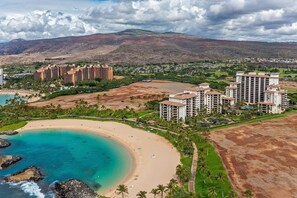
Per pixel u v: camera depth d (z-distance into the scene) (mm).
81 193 192625
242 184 195000
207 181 197750
